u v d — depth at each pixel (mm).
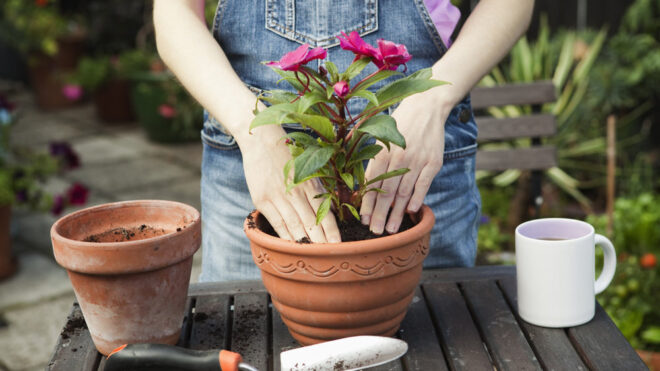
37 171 3010
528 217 3221
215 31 1265
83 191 3055
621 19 3818
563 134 3523
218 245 1350
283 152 978
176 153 4496
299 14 1206
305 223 943
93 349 1002
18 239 3326
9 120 3023
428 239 957
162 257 913
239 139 1012
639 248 2596
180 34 1134
